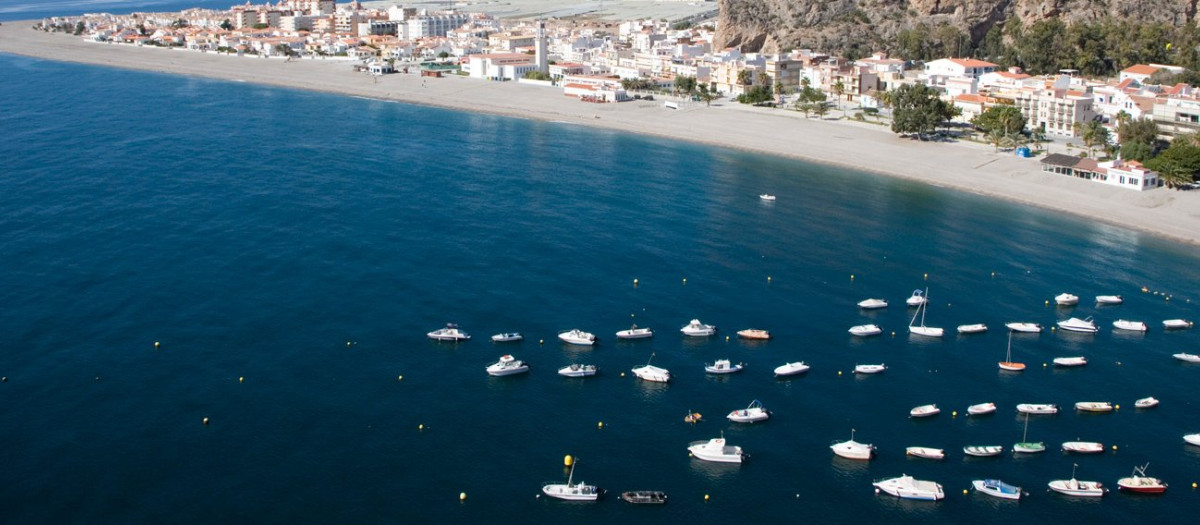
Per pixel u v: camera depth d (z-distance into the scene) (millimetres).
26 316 179250
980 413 152875
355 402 152500
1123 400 159125
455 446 141375
